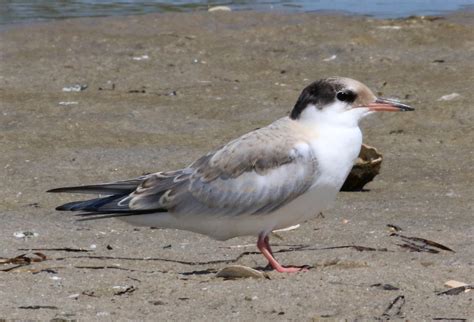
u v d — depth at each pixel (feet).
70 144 53.57
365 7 82.79
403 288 31.27
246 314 29.25
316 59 69.82
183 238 40.11
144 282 32.89
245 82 65.21
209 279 33.19
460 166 49.42
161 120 57.67
